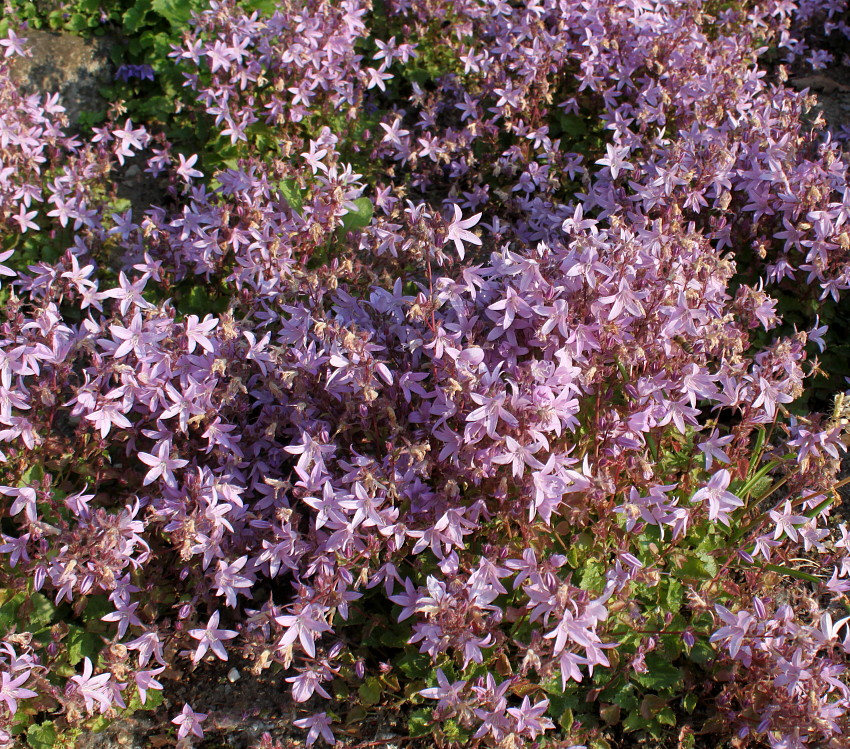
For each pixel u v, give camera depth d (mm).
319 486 797
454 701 751
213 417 840
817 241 976
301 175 1028
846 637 763
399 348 880
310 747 812
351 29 1096
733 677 796
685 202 1005
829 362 1010
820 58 1331
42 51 1276
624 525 823
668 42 1115
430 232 840
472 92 1190
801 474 841
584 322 838
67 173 1076
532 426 765
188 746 818
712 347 828
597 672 816
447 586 773
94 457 883
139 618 841
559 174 1120
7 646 766
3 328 850
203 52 1093
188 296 1028
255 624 783
